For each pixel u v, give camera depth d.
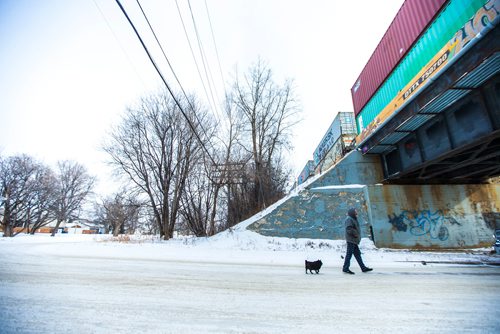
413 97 10.59
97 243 15.69
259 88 26.12
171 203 21.86
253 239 14.94
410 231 14.78
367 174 16.55
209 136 22.31
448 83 8.97
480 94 8.98
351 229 6.72
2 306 3.08
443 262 8.71
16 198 38.16
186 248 13.01
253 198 21.83
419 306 3.46
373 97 14.58
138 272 5.89
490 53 7.35
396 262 9.09
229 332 2.48
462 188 15.76
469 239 14.75
